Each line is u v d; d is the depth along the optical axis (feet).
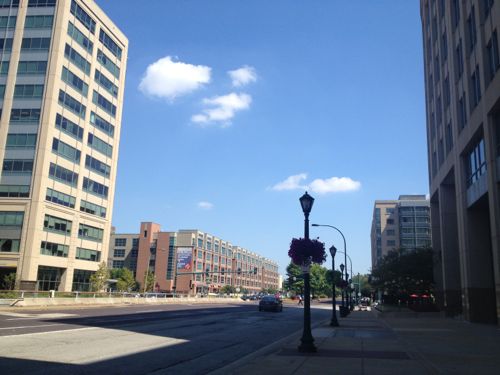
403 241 446.19
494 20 81.92
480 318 99.45
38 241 205.36
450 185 137.49
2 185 208.74
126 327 69.36
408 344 54.90
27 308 112.37
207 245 480.23
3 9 226.58
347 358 41.60
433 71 147.33
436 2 141.69
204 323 87.35
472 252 102.42
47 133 212.23
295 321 106.01
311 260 49.57
